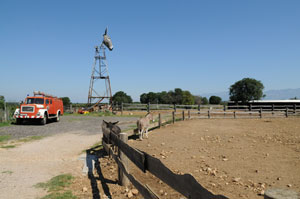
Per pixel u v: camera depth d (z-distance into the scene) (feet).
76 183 17.78
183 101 266.57
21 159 25.12
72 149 30.60
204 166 20.58
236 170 19.53
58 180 18.33
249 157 23.66
